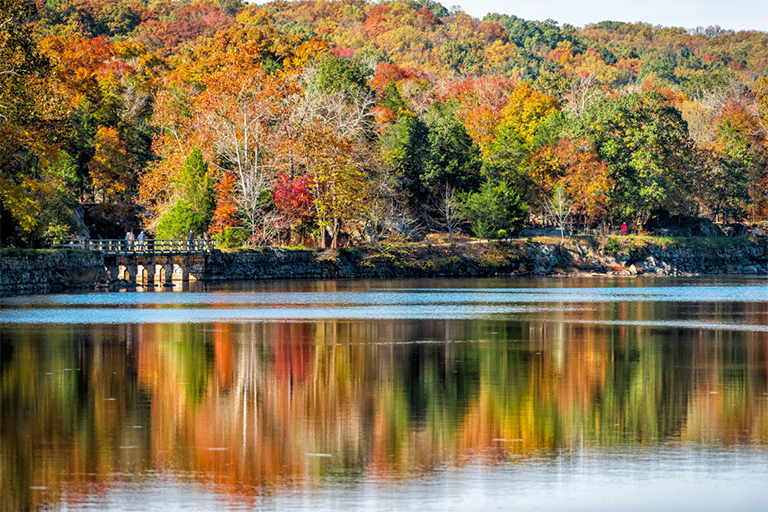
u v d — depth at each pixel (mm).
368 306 118375
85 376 60062
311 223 195875
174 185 188000
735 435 44406
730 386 57562
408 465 39156
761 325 94688
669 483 36719
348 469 38594
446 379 59812
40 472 38062
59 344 75812
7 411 49094
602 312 110250
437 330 88625
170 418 47625
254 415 48469
